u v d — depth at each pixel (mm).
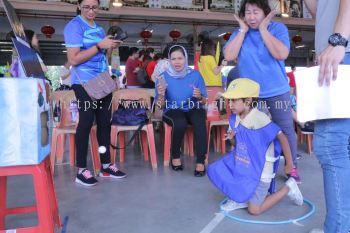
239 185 2156
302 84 1301
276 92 2689
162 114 3635
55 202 1830
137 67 6367
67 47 2744
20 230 1419
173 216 2104
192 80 3471
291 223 1968
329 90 1251
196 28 11719
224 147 4082
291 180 2219
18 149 1352
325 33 1459
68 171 3324
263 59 2643
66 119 3602
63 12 9859
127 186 2758
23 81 1342
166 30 14172
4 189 1873
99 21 11289
